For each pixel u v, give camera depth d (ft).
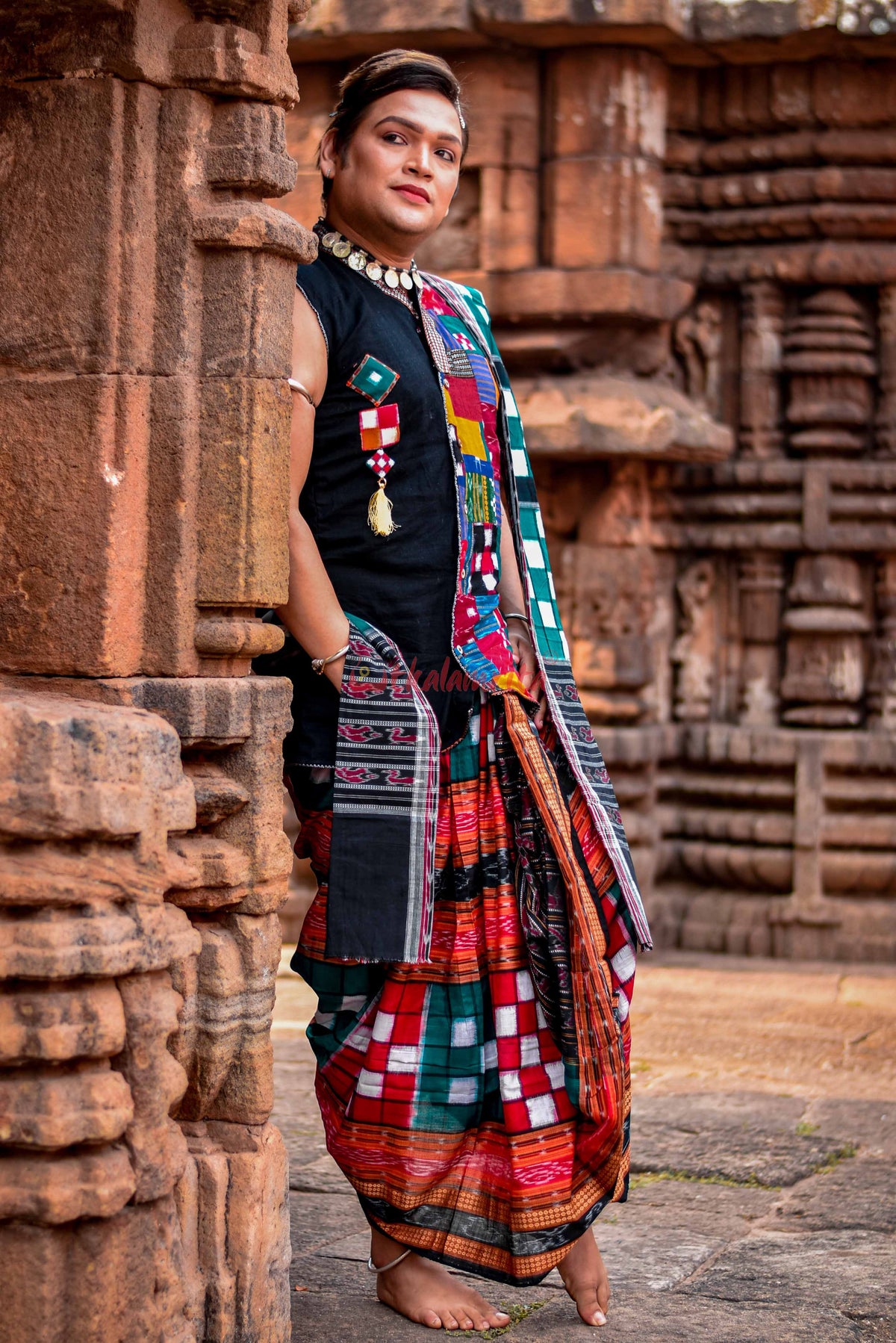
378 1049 8.49
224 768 7.91
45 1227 6.58
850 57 20.92
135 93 7.69
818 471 21.47
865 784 21.20
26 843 6.72
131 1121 6.88
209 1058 7.75
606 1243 10.01
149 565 7.84
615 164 20.16
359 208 8.93
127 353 7.70
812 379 21.76
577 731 9.24
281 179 7.92
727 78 21.40
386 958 8.14
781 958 20.94
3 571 7.85
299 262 8.11
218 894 7.77
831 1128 12.71
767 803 21.54
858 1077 14.52
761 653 22.12
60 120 7.73
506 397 9.55
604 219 20.22
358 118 8.92
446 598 8.75
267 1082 7.89
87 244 7.68
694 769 22.25
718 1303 8.96
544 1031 8.60
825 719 21.61
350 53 20.33
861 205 21.30
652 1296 9.07
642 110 20.39
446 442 8.84
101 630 7.66
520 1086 8.45
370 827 8.31
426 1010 8.52
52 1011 6.57
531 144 20.44
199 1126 7.90
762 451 22.02
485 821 8.70
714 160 21.77
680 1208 10.78
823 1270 9.55
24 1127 6.53
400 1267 8.72
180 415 7.75
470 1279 9.46
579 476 21.18
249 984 7.88
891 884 21.08
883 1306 8.95
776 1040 16.02
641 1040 15.98
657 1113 13.10
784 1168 11.63
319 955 8.73
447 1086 8.45
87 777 6.70
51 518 7.75
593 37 19.80
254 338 7.80
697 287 22.13
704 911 21.40
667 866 21.88
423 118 8.82
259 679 7.98
